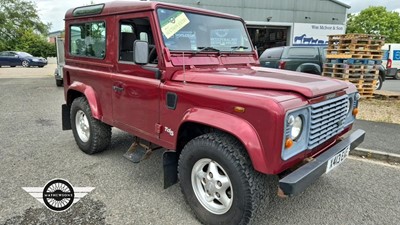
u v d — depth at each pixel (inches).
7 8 1448.1
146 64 114.8
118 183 136.0
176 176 115.7
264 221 108.7
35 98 370.0
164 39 113.7
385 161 168.4
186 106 104.3
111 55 137.1
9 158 163.6
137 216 110.6
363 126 226.5
